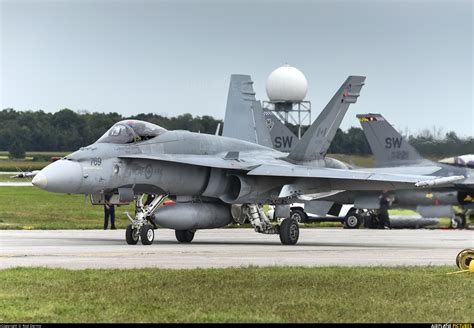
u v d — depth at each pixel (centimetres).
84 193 6994
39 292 3869
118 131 7275
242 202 7819
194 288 4012
